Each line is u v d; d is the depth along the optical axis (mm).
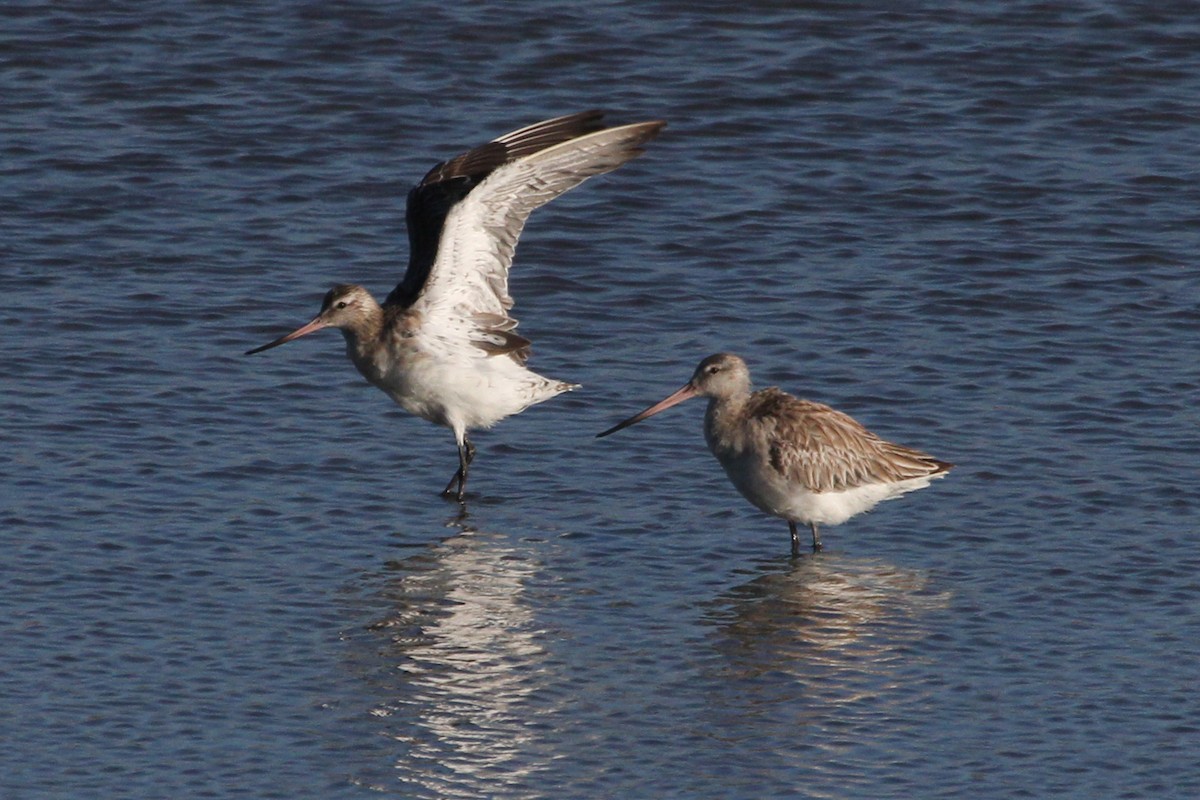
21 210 22969
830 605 15031
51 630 14125
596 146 17562
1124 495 17047
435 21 27547
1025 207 23562
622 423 16641
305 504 16844
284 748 12562
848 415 17672
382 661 13875
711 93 26000
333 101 25641
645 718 13070
